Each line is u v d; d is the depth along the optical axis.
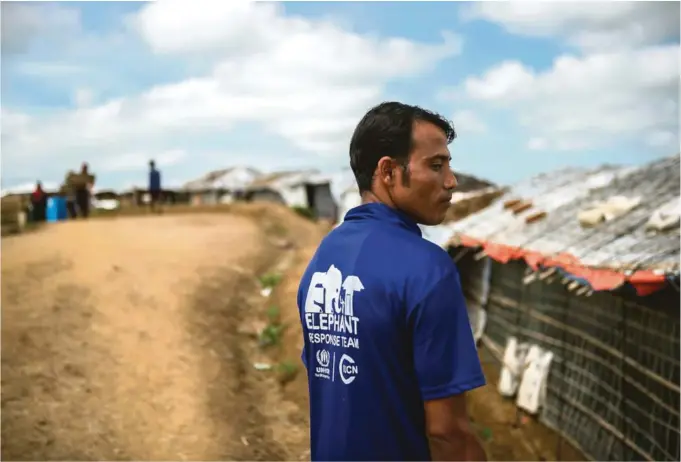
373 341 1.62
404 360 1.61
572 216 8.70
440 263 1.59
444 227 11.52
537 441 7.75
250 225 18.59
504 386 8.96
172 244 12.97
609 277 5.81
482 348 10.91
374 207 1.77
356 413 1.66
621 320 6.54
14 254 10.91
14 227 13.84
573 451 7.37
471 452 1.56
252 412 6.67
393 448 1.64
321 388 1.78
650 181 8.83
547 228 8.59
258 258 12.52
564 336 8.01
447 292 1.57
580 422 7.40
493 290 10.77
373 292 1.62
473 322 11.35
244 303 9.81
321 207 35.34
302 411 6.84
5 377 6.54
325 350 1.76
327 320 1.75
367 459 1.65
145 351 7.57
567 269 6.64
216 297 9.73
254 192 37.94
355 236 1.75
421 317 1.55
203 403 6.61
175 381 6.97
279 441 6.17
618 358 6.61
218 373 7.34
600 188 9.54
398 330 1.60
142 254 11.64
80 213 18.91
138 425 6.07
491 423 8.26
